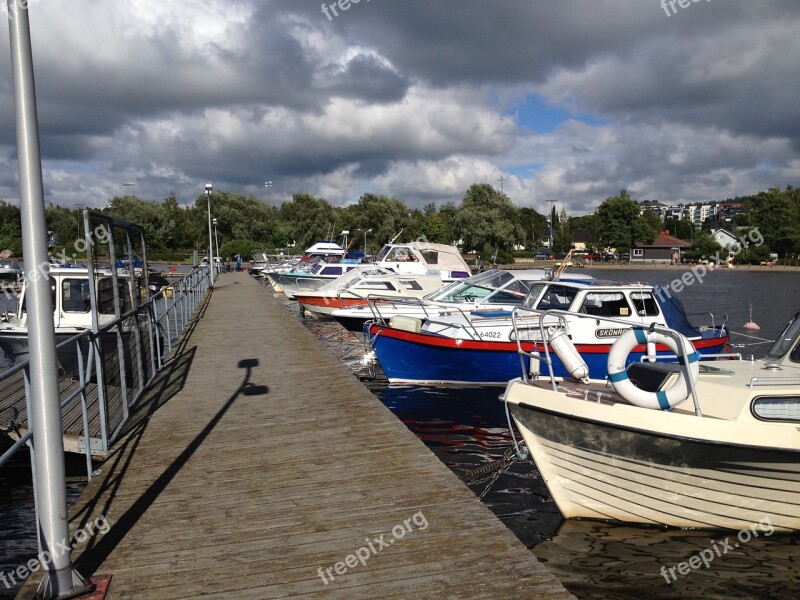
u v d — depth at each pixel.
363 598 3.66
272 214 83.19
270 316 19.14
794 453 5.58
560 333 7.14
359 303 21.77
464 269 25.41
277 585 3.82
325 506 4.97
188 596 3.71
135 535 4.51
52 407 3.65
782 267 67.31
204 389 9.29
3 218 74.19
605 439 6.15
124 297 9.81
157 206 74.19
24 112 3.52
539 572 3.93
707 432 5.75
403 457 6.11
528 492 7.40
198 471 5.81
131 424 7.46
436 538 4.39
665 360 11.48
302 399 8.57
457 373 12.19
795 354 6.80
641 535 6.28
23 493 7.47
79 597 3.70
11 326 12.23
